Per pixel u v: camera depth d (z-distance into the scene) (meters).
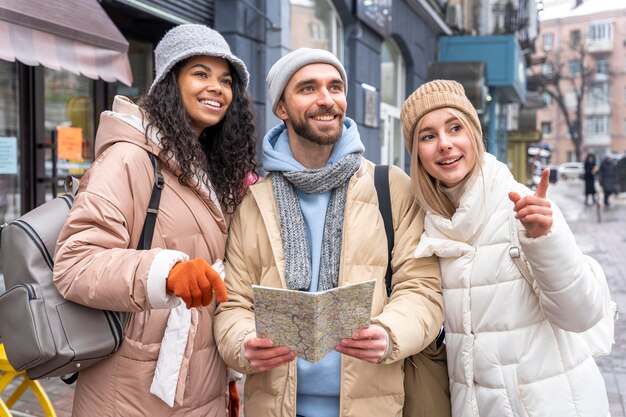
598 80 69.31
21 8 3.46
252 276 2.04
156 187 1.85
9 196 5.03
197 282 1.60
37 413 3.83
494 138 17.23
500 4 17.23
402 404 1.98
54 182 5.39
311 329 1.52
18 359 1.72
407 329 1.79
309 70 2.02
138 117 1.89
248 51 6.72
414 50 13.12
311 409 1.95
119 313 1.82
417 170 1.96
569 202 23.59
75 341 1.73
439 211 1.95
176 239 1.87
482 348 1.84
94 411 1.86
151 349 1.84
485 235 1.86
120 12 5.48
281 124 2.26
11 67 5.01
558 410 1.79
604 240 12.29
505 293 1.82
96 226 1.73
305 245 1.97
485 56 15.59
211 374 1.96
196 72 2.00
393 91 12.77
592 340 1.96
